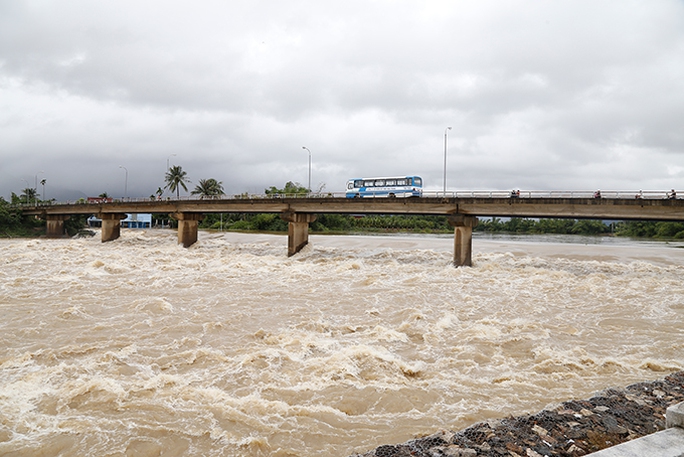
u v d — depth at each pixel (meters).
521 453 7.62
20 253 44.06
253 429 10.02
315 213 50.69
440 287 28.20
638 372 13.59
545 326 19.03
